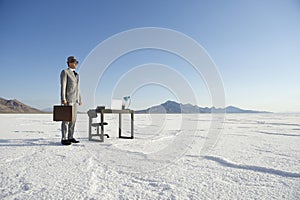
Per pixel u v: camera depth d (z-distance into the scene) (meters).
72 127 3.95
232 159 2.68
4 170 2.17
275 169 2.18
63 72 3.81
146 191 1.62
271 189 1.67
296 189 1.67
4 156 2.82
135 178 1.96
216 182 1.84
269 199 1.49
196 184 1.79
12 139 4.46
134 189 1.67
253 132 5.99
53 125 8.48
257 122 10.49
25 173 2.07
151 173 2.12
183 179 1.92
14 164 2.41
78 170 2.19
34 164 2.42
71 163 2.47
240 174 2.07
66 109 3.70
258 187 1.71
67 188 1.68
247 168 2.30
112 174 2.07
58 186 1.72
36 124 9.02
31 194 1.56
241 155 2.93
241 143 4.02
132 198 1.49
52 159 2.67
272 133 5.73
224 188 1.69
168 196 1.53
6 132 5.88
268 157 2.79
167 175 2.04
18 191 1.62
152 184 1.79
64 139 3.85
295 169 2.21
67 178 1.93
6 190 1.64
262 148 3.48
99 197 1.50
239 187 1.72
